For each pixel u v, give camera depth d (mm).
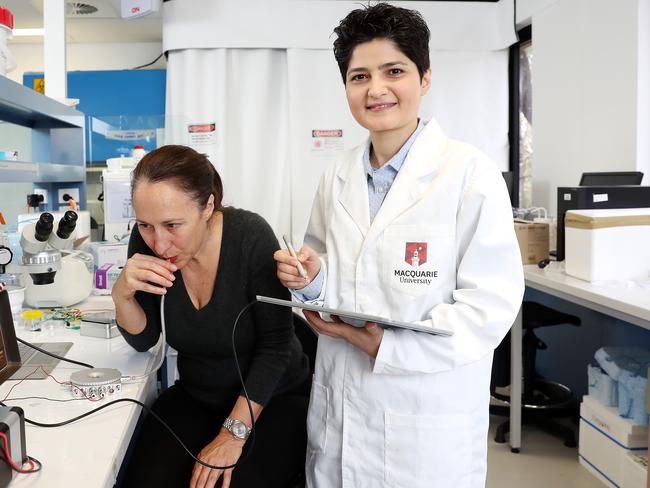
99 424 1024
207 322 1366
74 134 2512
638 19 2750
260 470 1238
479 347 1081
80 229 2270
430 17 3758
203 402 1439
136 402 1116
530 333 2895
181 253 1230
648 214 2162
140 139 3170
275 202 3756
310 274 1199
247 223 1383
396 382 1152
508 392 3180
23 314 1701
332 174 1362
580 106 3184
